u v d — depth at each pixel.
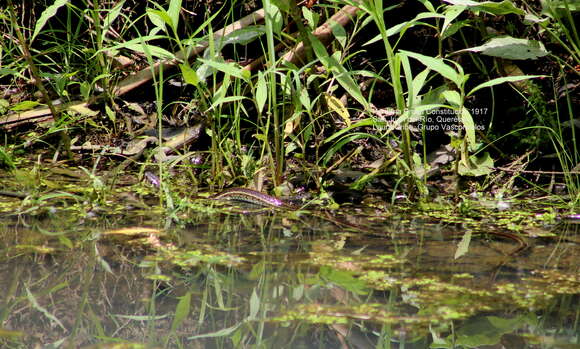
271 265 5.20
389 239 6.07
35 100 10.75
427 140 9.34
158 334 3.89
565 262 5.37
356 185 7.98
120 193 7.83
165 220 6.66
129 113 10.38
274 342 3.79
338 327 4.00
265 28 7.79
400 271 5.07
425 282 4.81
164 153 9.19
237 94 8.23
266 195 7.45
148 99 10.68
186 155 8.09
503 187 8.16
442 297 4.50
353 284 4.76
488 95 9.77
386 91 10.23
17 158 9.23
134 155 9.25
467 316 4.17
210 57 7.93
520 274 5.03
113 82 10.76
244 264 5.22
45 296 4.44
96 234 6.05
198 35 11.63
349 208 7.37
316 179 7.89
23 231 6.09
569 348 3.68
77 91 11.16
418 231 6.39
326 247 5.75
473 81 9.91
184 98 10.60
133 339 3.82
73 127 9.55
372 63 10.61
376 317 4.14
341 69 7.48
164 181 7.52
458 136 8.02
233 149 8.77
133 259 5.30
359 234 6.26
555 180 8.38
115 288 4.63
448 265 5.25
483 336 3.85
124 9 11.62
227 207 7.38
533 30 9.95
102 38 9.99
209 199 7.74
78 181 8.37
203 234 6.15
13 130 10.09
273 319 4.13
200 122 9.48
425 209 7.32
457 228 6.54
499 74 9.06
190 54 10.11
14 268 4.99
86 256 5.36
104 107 10.38
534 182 8.41
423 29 10.61
